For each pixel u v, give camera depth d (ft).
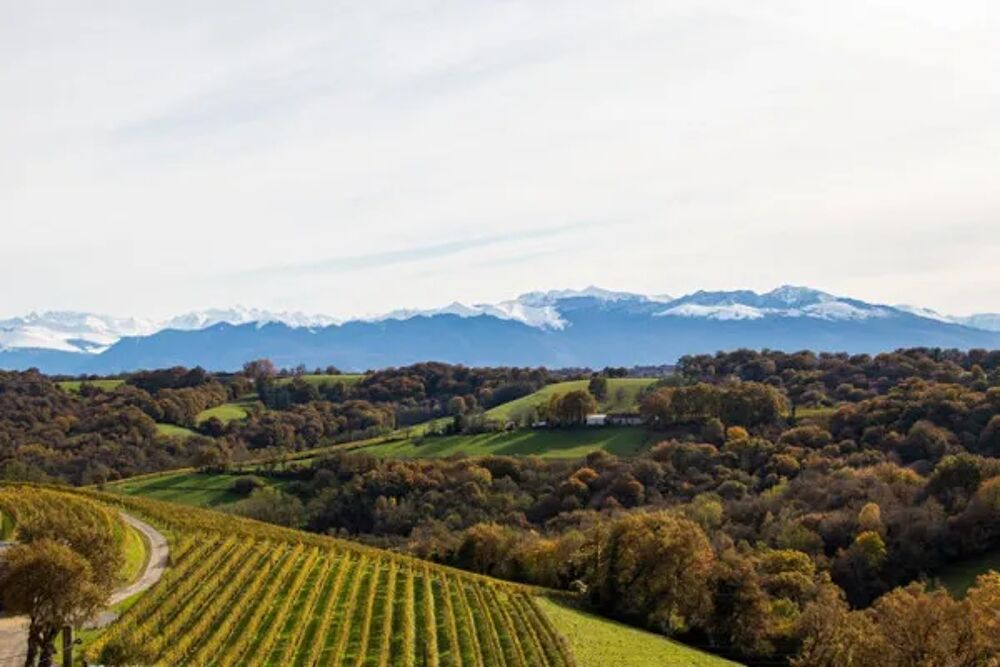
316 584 298.76
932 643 231.09
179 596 250.98
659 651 280.92
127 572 274.57
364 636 249.14
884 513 385.70
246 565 302.04
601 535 358.23
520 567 389.19
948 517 379.14
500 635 272.92
